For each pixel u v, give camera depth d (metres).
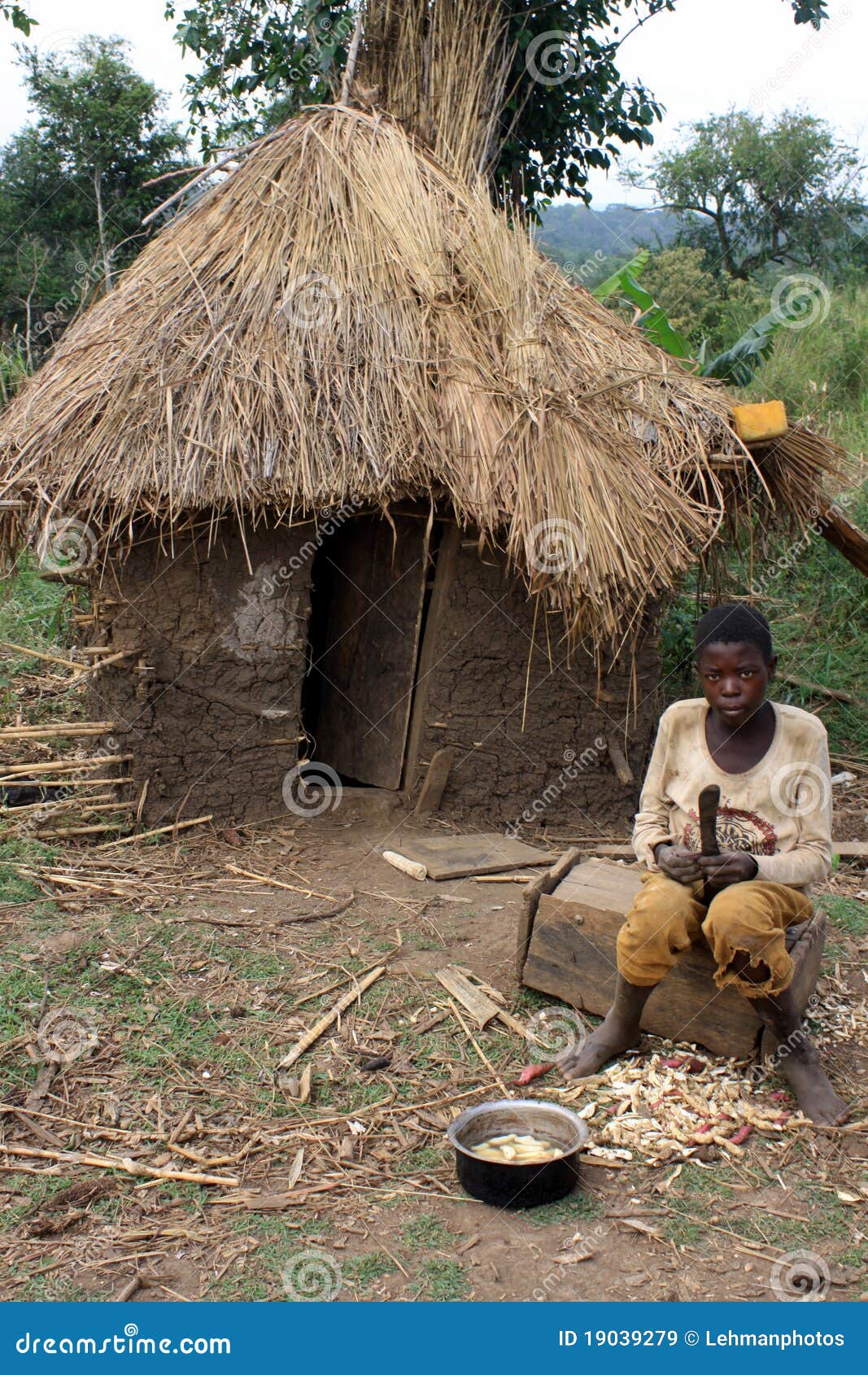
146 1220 2.76
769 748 3.16
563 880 3.96
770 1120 3.13
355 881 4.85
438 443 4.86
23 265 15.04
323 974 3.98
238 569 5.15
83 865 4.86
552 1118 2.99
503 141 7.44
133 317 5.32
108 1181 2.88
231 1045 3.51
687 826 3.29
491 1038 3.58
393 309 5.18
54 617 7.62
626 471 4.93
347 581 5.99
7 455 5.07
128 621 5.06
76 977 3.89
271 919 4.43
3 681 6.88
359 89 6.26
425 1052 3.50
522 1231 2.72
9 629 7.64
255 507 4.77
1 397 8.62
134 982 3.86
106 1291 2.52
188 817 5.29
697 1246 2.67
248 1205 2.81
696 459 5.18
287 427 4.80
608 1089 3.29
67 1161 2.96
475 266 5.38
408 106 6.28
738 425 5.39
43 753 6.02
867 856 5.26
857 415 10.63
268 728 5.36
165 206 6.01
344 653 6.02
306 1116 3.18
